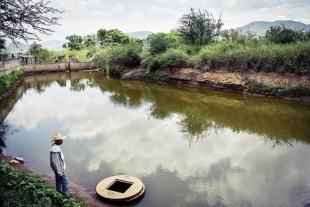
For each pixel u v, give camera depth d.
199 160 9.70
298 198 7.23
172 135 12.40
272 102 17.97
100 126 13.72
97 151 10.44
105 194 6.99
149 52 30.95
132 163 9.38
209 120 14.78
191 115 15.77
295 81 18.61
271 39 23.91
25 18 7.70
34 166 9.00
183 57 26.00
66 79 33.53
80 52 51.41
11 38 7.82
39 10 7.89
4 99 20.81
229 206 6.89
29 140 11.59
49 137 11.98
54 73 40.69
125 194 6.99
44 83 30.25
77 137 12.03
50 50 50.66
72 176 8.38
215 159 9.80
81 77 35.25
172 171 8.81
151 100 19.89
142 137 12.09
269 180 8.24
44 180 7.46
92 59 45.56
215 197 7.30
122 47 36.84
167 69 27.30
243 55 21.61
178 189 7.69
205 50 25.38
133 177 7.91
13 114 16.16
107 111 16.86
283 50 20.05
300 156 10.01
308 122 13.99
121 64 35.25
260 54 20.73
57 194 6.22
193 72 24.73
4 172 6.19
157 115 15.86
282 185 7.94
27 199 5.43
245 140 11.75
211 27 30.77
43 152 10.23
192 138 12.01
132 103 19.11
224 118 15.09
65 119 15.01
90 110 17.17
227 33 30.64
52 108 17.80
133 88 25.33
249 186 7.89
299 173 8.66
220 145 11.18
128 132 12.77
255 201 7.12
